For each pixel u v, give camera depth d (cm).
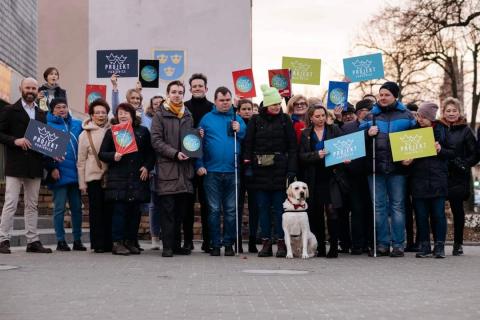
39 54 2566
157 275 893
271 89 1184
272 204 1198
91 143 1195
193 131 1159
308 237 1165
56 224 1237
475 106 4181
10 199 1152
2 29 1927
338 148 1157
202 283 824
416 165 1197
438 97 4325
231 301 698
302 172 1195
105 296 724
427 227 1196
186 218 1243
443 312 643
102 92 1448
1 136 1141
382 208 1209
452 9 3164
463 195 1259
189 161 1166
